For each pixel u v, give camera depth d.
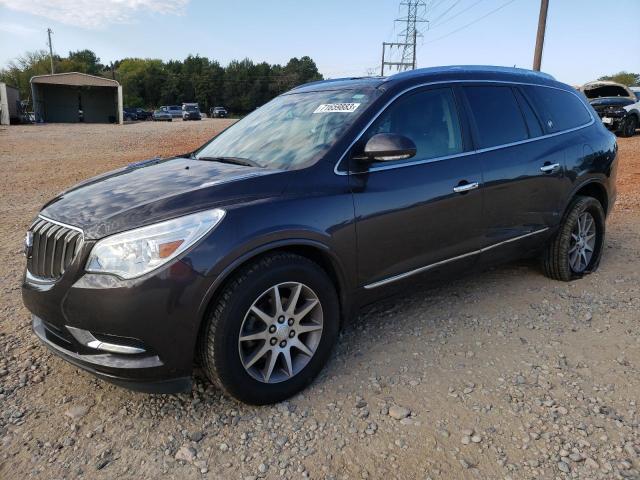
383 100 3.42
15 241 6.15
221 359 2.68
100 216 2.71
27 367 3.34
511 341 3.60
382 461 2.48
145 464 2.49
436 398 2.96
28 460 2.52
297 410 2.88
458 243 3.69
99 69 124.38
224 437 2.67
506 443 2.58
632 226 6.53
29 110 61.88
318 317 3.05
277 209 2.82
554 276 4.66
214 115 67.38
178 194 2.78
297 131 3.54
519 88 4.26
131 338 2.54
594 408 2.84
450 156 3.62
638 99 18.81
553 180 4.26
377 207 3.19
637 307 4.12
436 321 3.91
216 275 2.60
